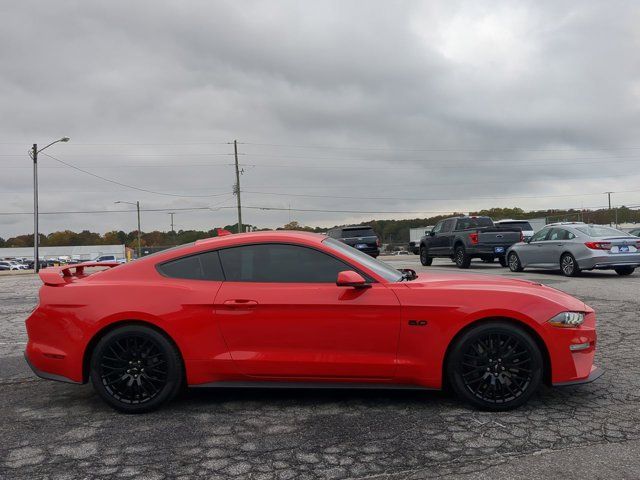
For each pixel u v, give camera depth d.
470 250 17.30
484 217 18.72
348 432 3.62
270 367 4.01
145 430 3.75
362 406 4.14
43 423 3.93
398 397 4.34
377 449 3.33
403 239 69.19
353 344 3.98
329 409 4.09
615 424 3.66
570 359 3.94
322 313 3.98
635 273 14.45
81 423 3.92
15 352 6.51
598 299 9.34
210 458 3.26
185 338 4.04
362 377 4.00
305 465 3.14
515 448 3.30
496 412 3.95
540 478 2.91
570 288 10.98
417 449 3.32
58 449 3.43
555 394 4.35
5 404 4.41
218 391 4.61
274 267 4.18
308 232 4.74
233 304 4.02
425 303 3.95
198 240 4.63
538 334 3.93
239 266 4.21
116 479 3.00
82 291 4.18
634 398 4.21
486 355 3.96
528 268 16.84
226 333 4.04
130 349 4.10
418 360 3.97
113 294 4.13
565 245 13.69
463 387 3.97
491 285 4.16
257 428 3.73
